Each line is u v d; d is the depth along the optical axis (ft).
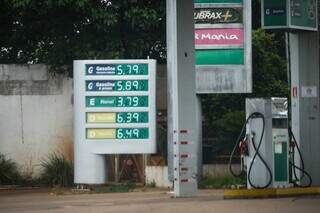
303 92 75.20
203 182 96.37
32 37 121.08
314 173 75.15
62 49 110.32
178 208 63.62
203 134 110.73
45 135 110.73
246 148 71.41
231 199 69.82
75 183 96.27
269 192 70.33
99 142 93.71
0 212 67.82
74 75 95.14
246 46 99.19
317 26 75.46
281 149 71.61
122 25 111.96
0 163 107.76
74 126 95.55
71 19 112.37
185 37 79.36
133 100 93.71
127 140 93.45
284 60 118.01
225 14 99.25
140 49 112.16
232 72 99.25
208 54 99.04
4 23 122.62
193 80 79.77
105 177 94.79
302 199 68.23
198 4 99.14
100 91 93.97
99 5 108.27
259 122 70.79
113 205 70.28
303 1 73.97
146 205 68.03
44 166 108.37
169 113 87.97
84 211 65.41
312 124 75.46
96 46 110.83
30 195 91.66
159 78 111.86
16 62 126.41
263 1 73.77
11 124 110.73
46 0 107.14
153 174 99.04
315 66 75.72
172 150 85.20
